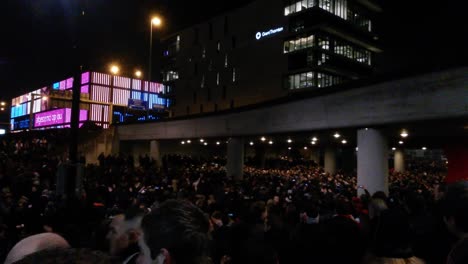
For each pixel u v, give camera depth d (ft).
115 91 390.42
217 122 116.78
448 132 77.77
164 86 319.68
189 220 5.50
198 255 5.41
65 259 4.35
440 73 55.67
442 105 55.72
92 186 43.75
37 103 458.91
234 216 26.73
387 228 13.14
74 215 19.43
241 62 246.47
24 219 24.02
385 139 70.54
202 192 47.42
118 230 10.34
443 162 253.03
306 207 24.26
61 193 29.14
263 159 179.01
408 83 60.23
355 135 93.56
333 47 215.92
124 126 168.45
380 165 69.10
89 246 13.75
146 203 38.14
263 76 231.30
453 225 8.34
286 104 88.58
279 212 26.05
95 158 163.94
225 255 13.20
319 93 78.23
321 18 207.31
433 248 14.07
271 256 11.91
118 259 4.77
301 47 212.23
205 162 148.56
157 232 5.36
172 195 38.63
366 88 67.67
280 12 223.51
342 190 52.49
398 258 12.84
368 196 32.14
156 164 137.39
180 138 135.74
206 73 271.90
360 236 13.83
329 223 14.02
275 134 94.58
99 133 166.81
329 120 76.33
